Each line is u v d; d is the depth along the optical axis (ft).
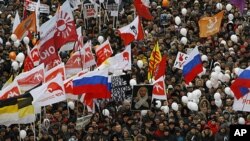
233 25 197.47
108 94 136.26
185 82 152.87
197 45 179.11
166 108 142.72
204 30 180.14
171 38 183.11
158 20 195.42
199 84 156.66
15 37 170.71
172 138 136.87
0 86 153.38
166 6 204.74
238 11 205.36
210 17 180.14
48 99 127.85
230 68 169.48
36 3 179.73
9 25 187.42
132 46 177.06
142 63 163.94
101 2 191.11
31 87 134.92
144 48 175.22
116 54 159.12
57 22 145.89
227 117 143.64
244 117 144.46
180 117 143.33
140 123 139.54
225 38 190.70
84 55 150.30
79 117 137.90
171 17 195.00
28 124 138.72
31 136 130.21
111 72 150.30
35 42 164.25
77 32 153.58
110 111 143.64
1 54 167.84
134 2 185.06
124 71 158.71
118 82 137.80
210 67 171.32
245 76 133.80
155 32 187.42
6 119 122.62
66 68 149.28
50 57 145.89
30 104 123.34
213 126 138.82
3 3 205.16
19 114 122.93
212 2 209.77
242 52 178.19
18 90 127.75
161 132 136.77
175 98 149.07
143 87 134.62
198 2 206.69
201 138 137.39
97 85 132.16
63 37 146.41
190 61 150.61
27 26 165.27
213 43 183.52
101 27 191.93
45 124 134.21
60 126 134.10
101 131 133.69
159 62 142.41
